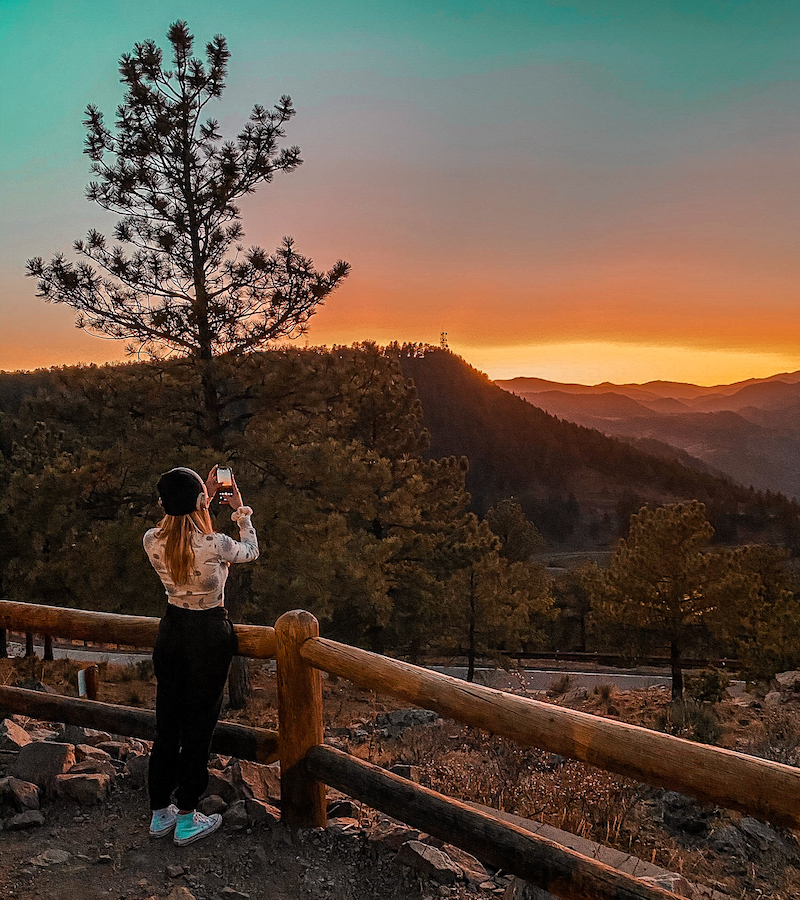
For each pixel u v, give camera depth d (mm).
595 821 5582
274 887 3529
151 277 16250
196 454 15281
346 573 19016
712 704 18094
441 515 26719
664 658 36656
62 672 15727
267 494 16406
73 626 4551
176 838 3809
